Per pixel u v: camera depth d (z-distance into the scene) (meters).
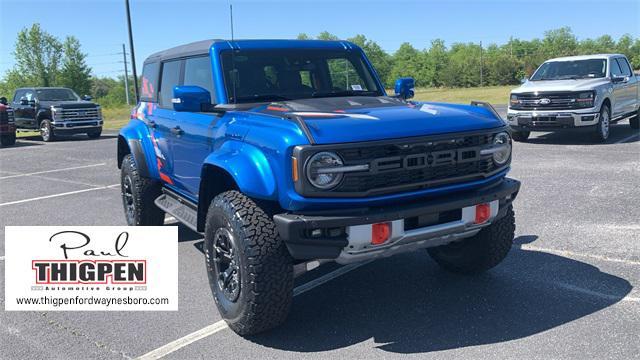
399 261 5.71
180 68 5.79
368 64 5.86
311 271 5.57
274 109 4.47
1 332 4.42
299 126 3.76
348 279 5.30
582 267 5.29
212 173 4.55
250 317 3.95
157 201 6.37
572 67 14.48
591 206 7.46
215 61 5.07
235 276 4.09
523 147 13.35
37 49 64.88
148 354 3.98
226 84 4.98
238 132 4.28
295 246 3.75
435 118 4.12
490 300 4.65
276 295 3.91
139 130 6.60
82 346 4.14
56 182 11.60
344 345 4.00
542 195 8.20
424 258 5.77
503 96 45.31
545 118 13.45
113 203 9.23
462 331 4.13
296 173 3.66
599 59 14.37
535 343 3.88
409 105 4.71
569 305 4.48
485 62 102.88
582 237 6.16
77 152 17.33
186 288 5.24
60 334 4.35
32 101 22.17
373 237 3.75
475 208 4.12
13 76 65.69
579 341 3.88
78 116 21.77
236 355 3.91
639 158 10.98
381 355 3.83
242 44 5.25
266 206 4.10
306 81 5.34
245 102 4.95
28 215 8.53
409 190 3.91
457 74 104.88
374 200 3.80
